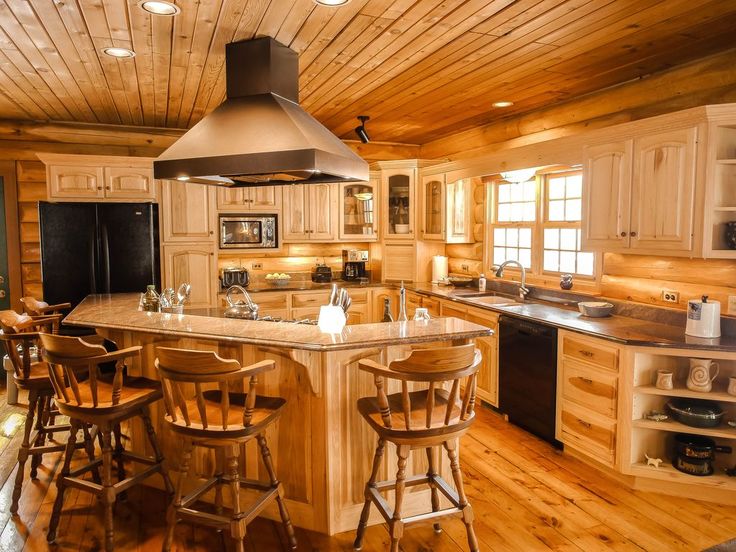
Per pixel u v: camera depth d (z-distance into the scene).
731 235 2.96
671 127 3.11
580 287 4.36
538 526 2.72
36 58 3.31
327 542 2.59
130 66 3.49
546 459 3.52
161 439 3.10
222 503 2.79
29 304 4.02
